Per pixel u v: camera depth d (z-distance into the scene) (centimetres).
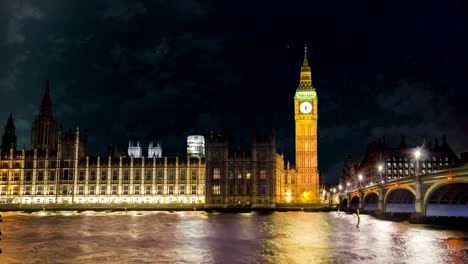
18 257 7225
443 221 11925
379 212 15200
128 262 6781
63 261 6888
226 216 17712
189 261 6838
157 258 7094
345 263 6606
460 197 11938
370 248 7962
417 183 11725
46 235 10138
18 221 14538
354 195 19975
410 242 8694
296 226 12369
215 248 8088
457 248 7931
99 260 6944
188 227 12106
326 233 10362
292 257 7112
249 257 7125
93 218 16225
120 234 10325
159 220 14975
